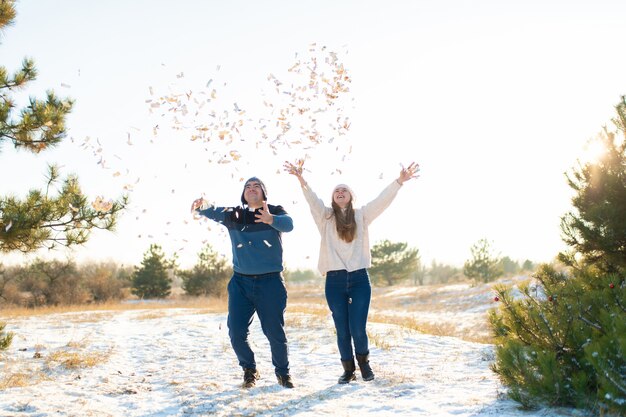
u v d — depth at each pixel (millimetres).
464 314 18891
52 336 8898
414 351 6785
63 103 7160
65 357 6410
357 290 4652
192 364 6156
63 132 7309
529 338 4297
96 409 3789
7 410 3611
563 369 3840
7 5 7074
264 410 3736
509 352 3816
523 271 25969
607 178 6207
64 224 6871
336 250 4664
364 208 4734
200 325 10523
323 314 11523
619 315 3666
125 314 14859
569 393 3609
